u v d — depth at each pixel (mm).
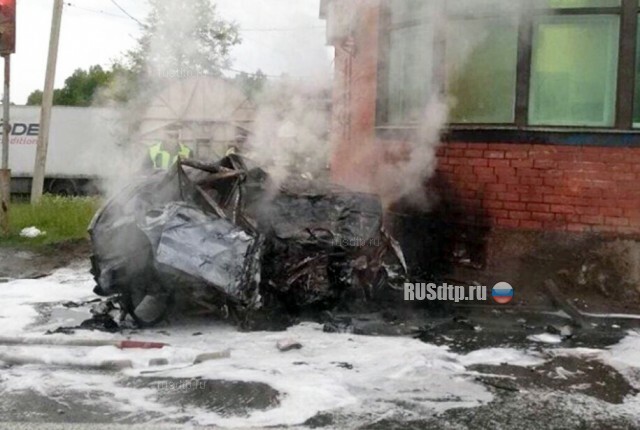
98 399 4062
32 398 4070
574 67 6371
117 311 5816
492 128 6508
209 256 5305
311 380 4355
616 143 6141
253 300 5434
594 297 6211
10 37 9445
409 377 4461
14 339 4949
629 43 6125
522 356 4930
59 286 7043
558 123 6449
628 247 6148
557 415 3906
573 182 6262
